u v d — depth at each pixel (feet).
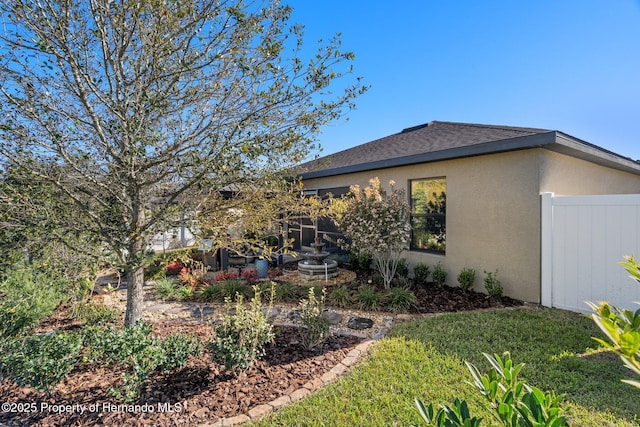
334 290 21.72
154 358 10.46
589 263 17.70
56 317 18.17
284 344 14.52
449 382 10.84
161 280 24.68
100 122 12.02
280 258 33.91
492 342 13.97
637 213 16.21
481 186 22.08
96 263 12.72
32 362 9.68
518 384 4.66
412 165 26.58
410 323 16.53
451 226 24.02
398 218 22.82
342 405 9.81
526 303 19.90
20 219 10.82
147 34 11.15
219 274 27.58
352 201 23.71
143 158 12.21
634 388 10.38
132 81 12.00
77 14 10.78
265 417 9.40
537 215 19.39
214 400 10.28
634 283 16.30
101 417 9.50
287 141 12.32
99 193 13.09
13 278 14.71
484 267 22.08
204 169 12.03
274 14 12.15
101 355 10.58
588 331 14.98
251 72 11.89
